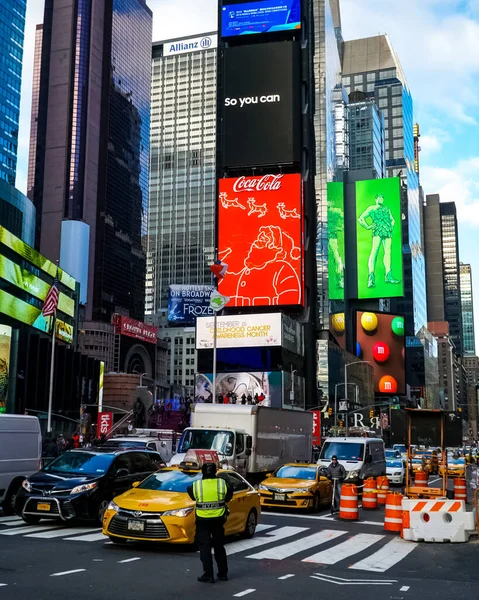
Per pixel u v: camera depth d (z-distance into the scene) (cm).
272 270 10050
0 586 981
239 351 9406
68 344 10644
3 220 12081
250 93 10506
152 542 1423
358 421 13212
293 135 10319
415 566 1288
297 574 1163
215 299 4459
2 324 8081
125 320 18650
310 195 10712
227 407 2933
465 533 1612
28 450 2028
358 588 1059
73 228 19975
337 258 15388
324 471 2323
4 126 16850
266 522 1941
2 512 2002
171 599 937
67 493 1631
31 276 9269
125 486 1770
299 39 10975
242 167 10375
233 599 949
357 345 15275
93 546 1379
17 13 17738
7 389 7425
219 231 10294
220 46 11431
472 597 1011
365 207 16100
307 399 10381
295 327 10006
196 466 1939
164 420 9138
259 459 2903
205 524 1074
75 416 9125
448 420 2166
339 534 1723
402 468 3872
